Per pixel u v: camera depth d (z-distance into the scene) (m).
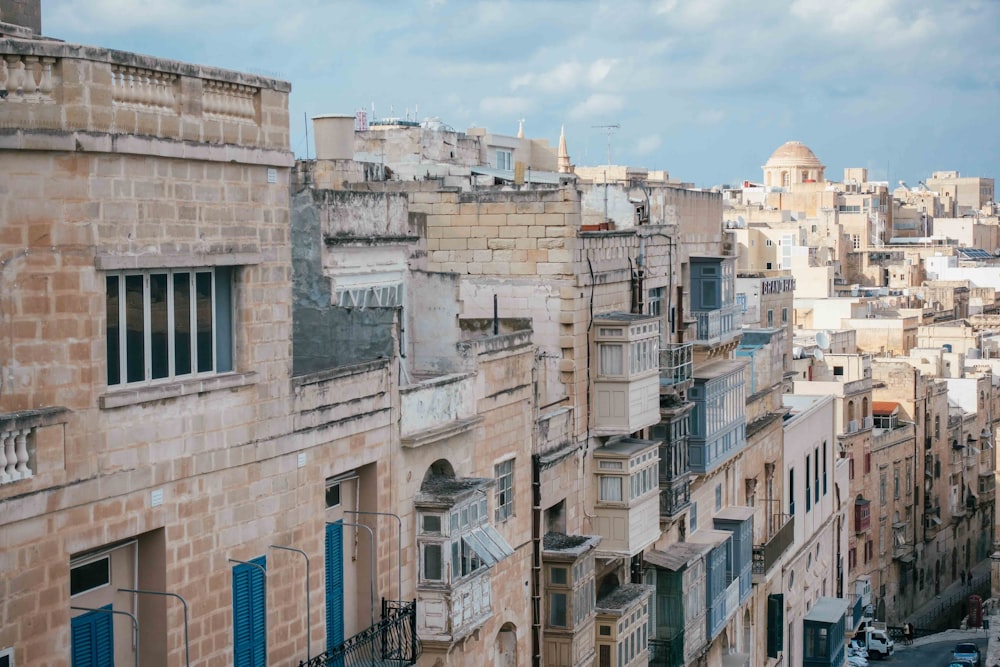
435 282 31.02
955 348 136.50
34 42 18.09
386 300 30.31
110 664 19.88
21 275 18.11
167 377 20.42
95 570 19.70
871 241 185.50
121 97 19.20
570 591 32.88
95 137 18.61
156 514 20.00
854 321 125.88
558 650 33.03
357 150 55.28
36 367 18.27
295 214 27.39
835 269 151.88
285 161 22.20
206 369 21.19
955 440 118.31
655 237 41.47
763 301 77.25
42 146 18.11
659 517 40.66
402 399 26.09
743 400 50.31
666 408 41.00
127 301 19.69
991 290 166.00
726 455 47.78
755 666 53.47
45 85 18.30
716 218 53.41
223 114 21.12
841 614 65.38
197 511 20.78
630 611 36.38
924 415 109.69
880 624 93.81
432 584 26.72
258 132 21.69
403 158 55.06
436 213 35.97
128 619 20.20
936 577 113.88
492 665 30.28
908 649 92.38
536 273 35.31
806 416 64.56
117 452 19.27
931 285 157.75
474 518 27.88
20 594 17.91
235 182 21.30
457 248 35.88
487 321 32.91
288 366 22.64
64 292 18.47
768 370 58.50
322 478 23.64
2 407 17.97
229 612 21.48
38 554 18.16
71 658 19.17
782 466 59.34
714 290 48.91
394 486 25.91
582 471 35.81
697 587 43.25
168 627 20.23
